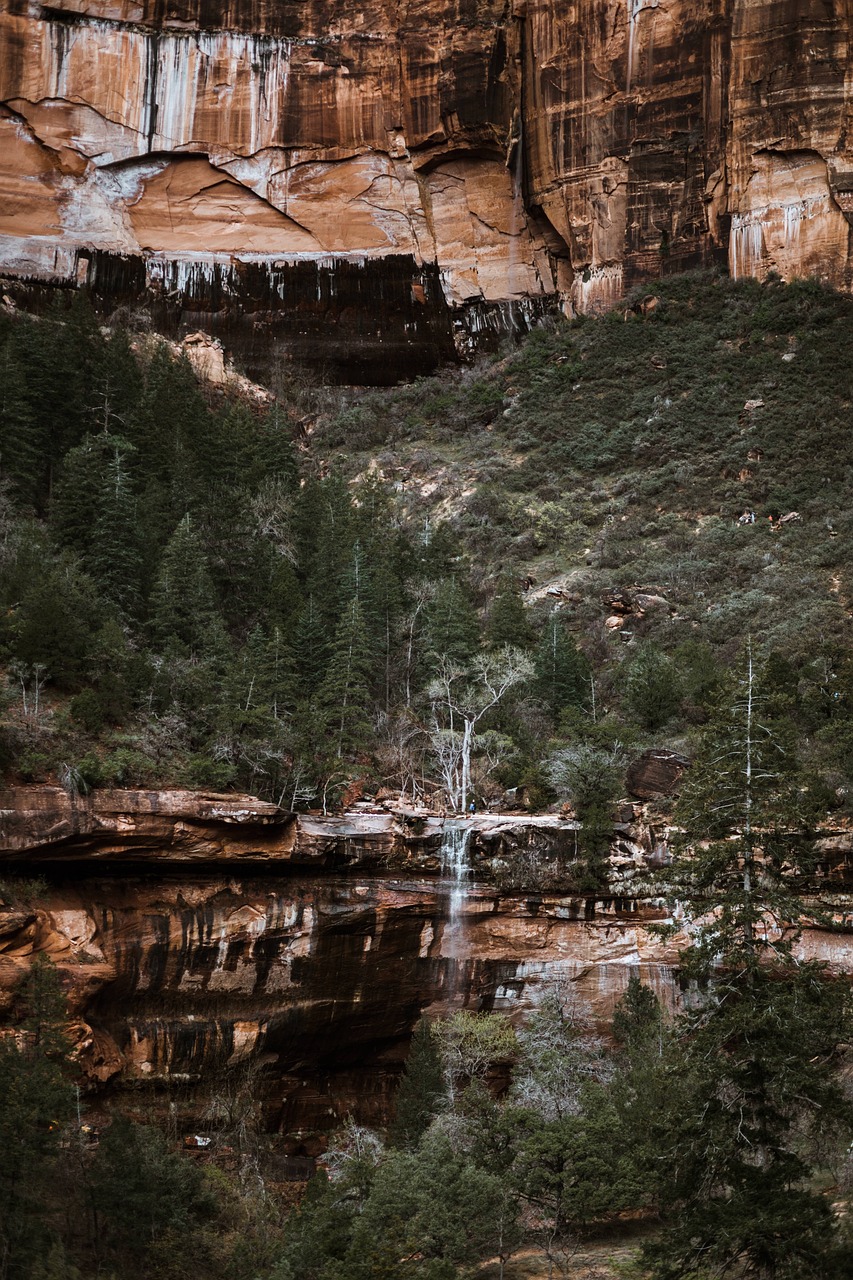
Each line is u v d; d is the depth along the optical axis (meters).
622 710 61.44
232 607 61.53
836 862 47.09
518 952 48.88
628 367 92.62
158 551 59.75
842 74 90.62
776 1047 27.86
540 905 49.09
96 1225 32.81
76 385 69.38
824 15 90.94
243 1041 44.09
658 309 94.12
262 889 45.91
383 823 48.00
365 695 54.03
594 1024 48.31
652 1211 37.62
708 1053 28.42
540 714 60.19
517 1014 48.47
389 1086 47.91
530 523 81.62
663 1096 35.41
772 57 91.69
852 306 89.56
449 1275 30.05
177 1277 32.66
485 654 61.09
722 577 73.94
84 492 59.47
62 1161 33.56
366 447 93.62
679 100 94.38
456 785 54.19
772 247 92.31
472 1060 45.38
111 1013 42.38
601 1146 33.78
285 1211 40.09
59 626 48.03
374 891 47.53
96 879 43.16
